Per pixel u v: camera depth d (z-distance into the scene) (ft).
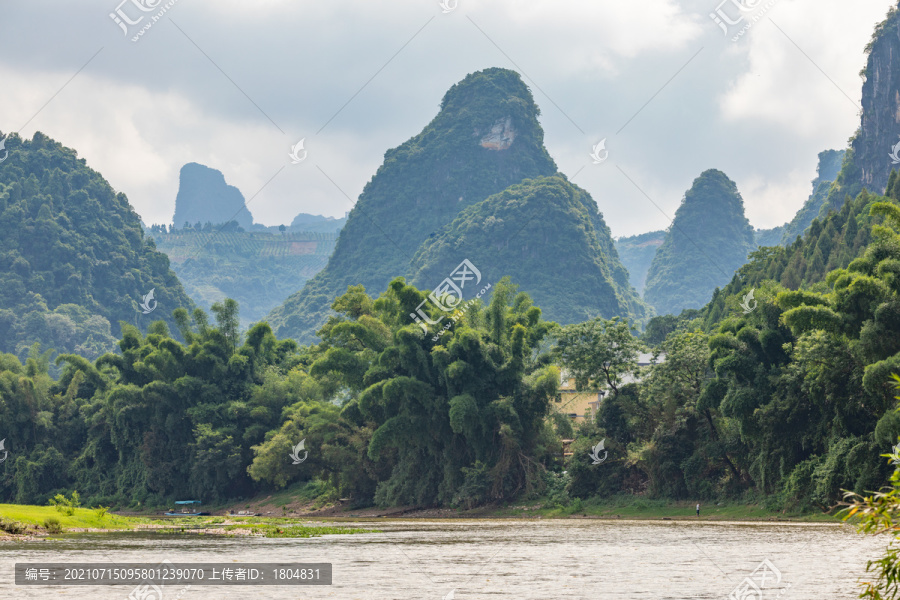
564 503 227.81
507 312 256.73
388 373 242.99
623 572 93.45
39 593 78.79
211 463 298.15
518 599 75.87
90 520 171.32
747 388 187.01
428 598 76.89
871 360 154.61
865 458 156.46
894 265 148.97
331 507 271.90
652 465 220.02
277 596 78.23
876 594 46.32
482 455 242.17
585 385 243.60
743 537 134.72
